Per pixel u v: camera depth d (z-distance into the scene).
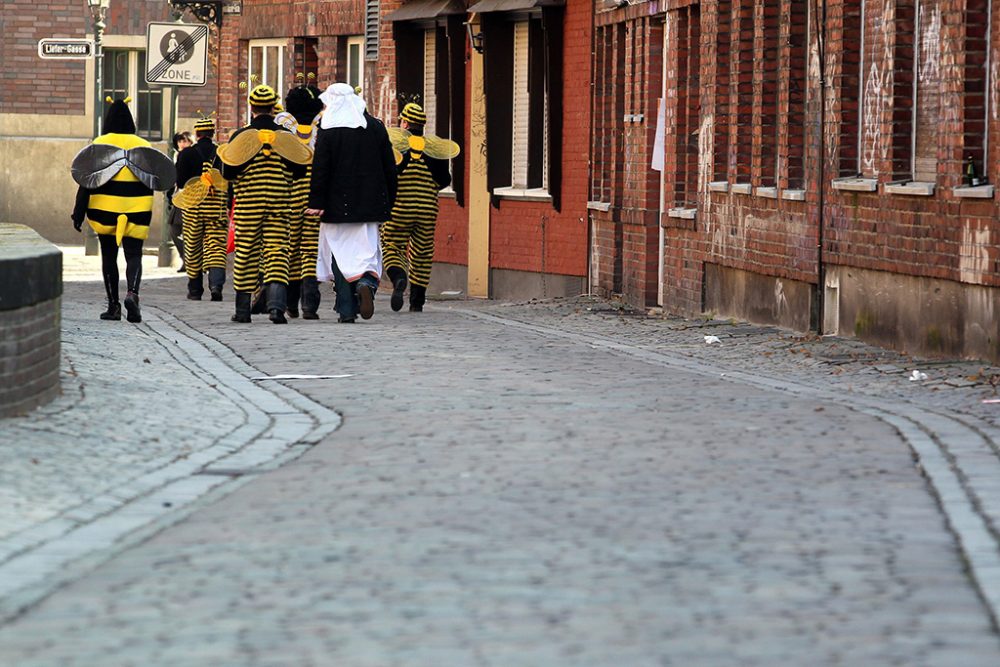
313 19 72.12
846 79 39.06
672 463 21.33
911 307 35.88
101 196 41.28
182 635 13.79
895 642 13.40
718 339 38.94
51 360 25.67
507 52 60.31
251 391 28.91
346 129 42.56
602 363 33.44
